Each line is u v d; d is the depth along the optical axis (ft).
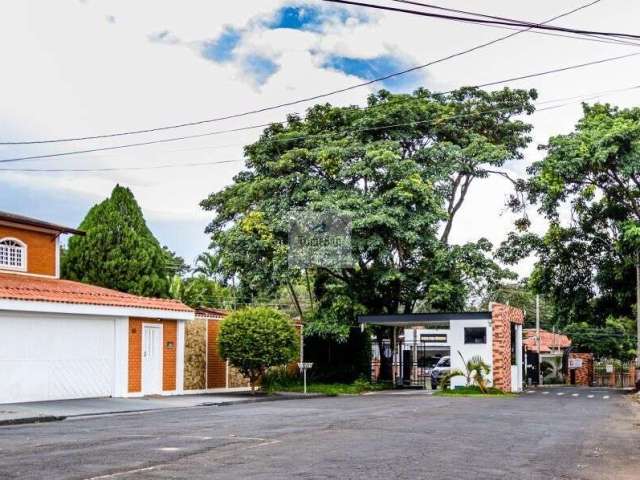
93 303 78.43
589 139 110.83
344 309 113.09
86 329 79.66
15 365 71.97
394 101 118.62
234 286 124.16
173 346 91.97
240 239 113.91
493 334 106.01
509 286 197.06
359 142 114.93
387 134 117.70
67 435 44.65
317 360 122.93
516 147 125.80
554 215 123.03
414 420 56.44
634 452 40.81
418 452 37.88
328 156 112.47
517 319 119.55
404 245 114.11
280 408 70.59
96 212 122.42
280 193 116.78
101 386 81.15
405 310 122.72
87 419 58.85
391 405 75.05
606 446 43.09
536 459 36.81
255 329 93.86
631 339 197.77
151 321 88.38
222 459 34.19
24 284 77.36
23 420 56.59
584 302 135.33
